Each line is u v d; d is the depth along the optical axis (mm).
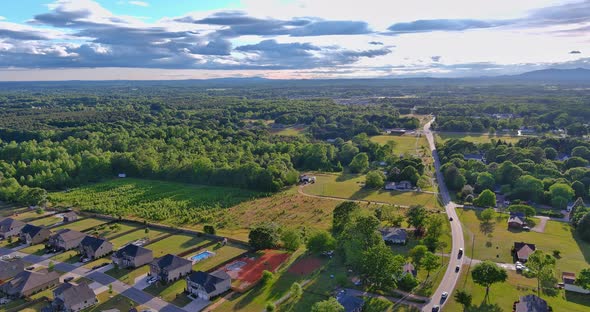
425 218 158875
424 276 125000
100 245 144000
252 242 145500
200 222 176750
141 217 183750
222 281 117812
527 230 160375
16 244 157875
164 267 126062
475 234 156875
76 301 109688
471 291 115812
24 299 118125
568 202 188000
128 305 112625
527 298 105375
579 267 130250
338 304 98250
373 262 116938
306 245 142500
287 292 117188
